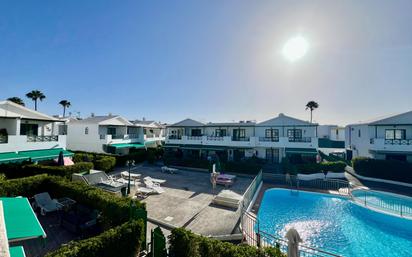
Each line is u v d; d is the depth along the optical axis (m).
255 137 37.81
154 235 9.62
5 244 4.73
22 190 15.27
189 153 44.84
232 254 7.80
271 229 15.95
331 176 31.05
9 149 22.94
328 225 16.84
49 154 25.11
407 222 17.08
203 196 20.47
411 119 31.58
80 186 14.50
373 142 33.38
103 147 39.88
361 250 13.48
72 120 46.19
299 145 35.50
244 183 26.77
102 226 12.14
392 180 27.84
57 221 13.80
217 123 43.69
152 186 22.16
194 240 8.91
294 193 24.62
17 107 25.80
